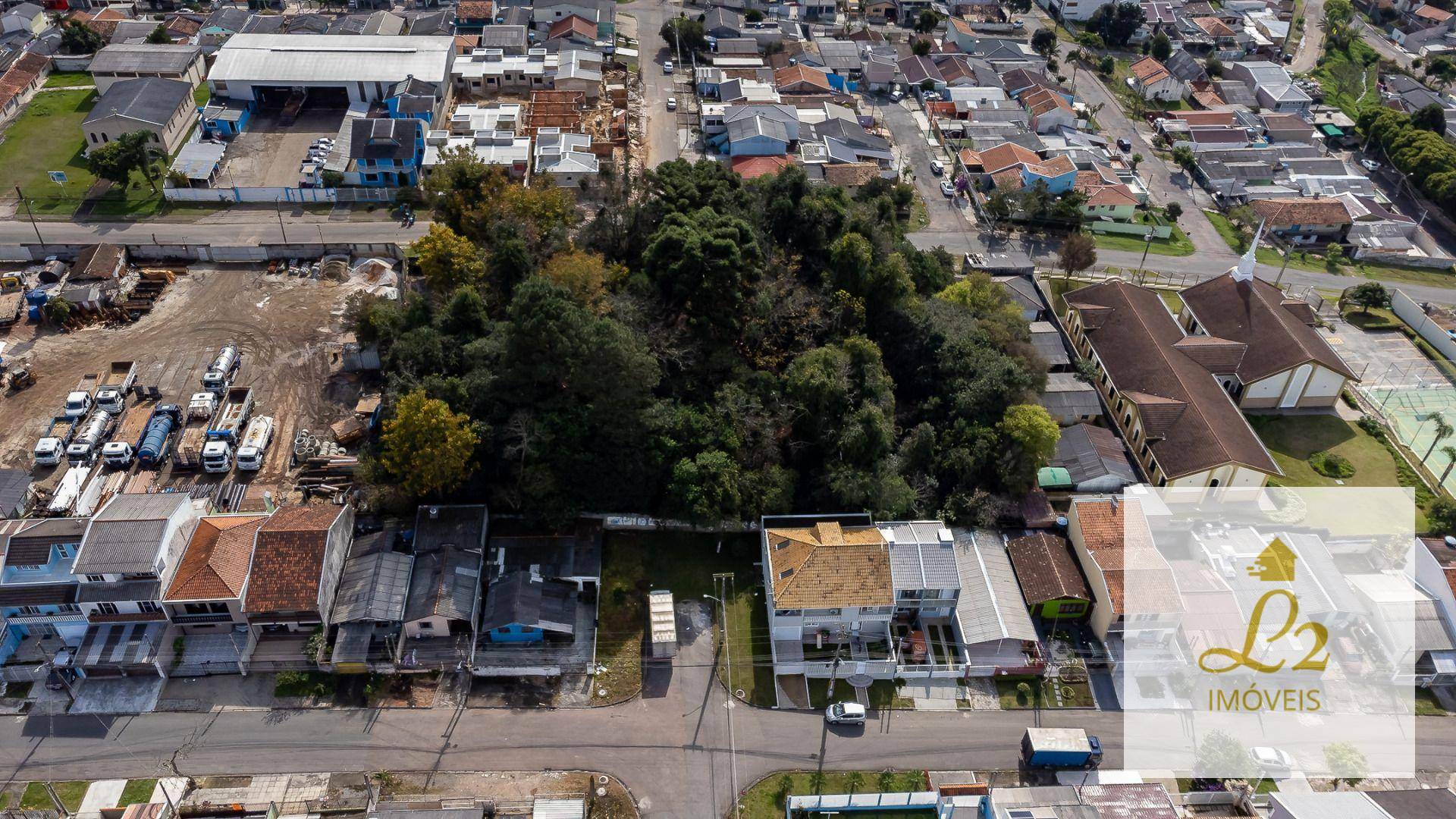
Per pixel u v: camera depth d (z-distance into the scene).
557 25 169.25
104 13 168.50
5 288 102.69
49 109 139.50
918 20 189.50
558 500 78.94
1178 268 130.50
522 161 127.56
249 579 70.31
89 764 64.75
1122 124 170.50
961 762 68.81
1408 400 107.38
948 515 83.94
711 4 190.38
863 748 69.44
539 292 77.44
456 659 72.06
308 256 110.00
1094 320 108.44
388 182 125.88
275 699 69.31
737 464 81.31
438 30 164.12
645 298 86.69
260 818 62.44
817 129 145.88
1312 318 112.12
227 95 140.12
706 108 146.50
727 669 74.00
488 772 66.19
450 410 78.62
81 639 70.75
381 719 68.75
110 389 87.81
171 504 73.38
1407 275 134.75
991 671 74.00
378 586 73.44
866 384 85.06
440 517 78.19
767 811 65.31
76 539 70.38
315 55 143.12
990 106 161.75
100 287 100.75
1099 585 76.50
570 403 80.25
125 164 118.75
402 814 60.31
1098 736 70.81
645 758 67.88
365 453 81.69
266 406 89.44
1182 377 97.56
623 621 76.69
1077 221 135.00
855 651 75.50
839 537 76.81
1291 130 167.38
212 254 108.94
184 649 70.38
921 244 129.12
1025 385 89.38
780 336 90.31
